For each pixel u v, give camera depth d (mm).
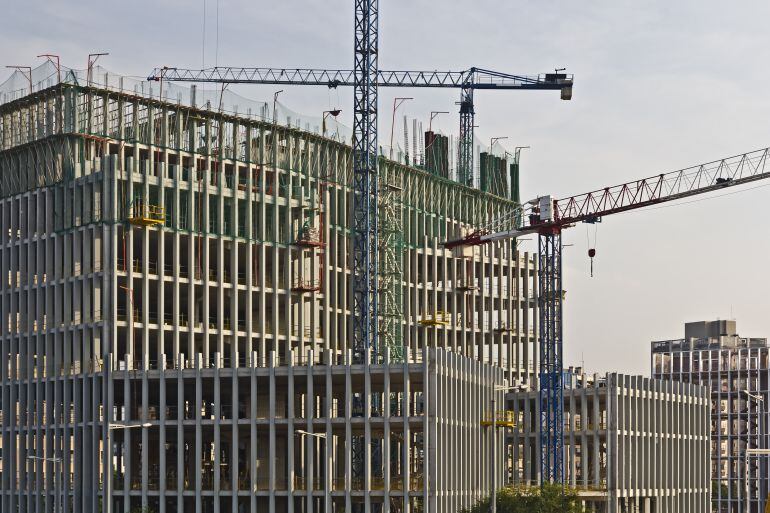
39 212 198375
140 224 190375
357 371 175125
